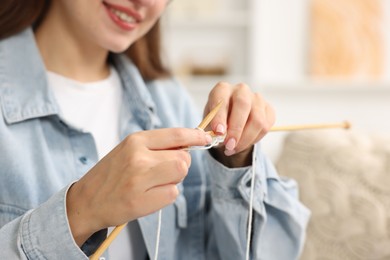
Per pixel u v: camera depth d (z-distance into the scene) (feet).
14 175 2.16
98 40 2.38
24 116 2.27
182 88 3.09
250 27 7.37
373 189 2.98
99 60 2.65
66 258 1.75
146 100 2.70
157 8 2.43
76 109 2.48
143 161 1.60
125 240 2.44
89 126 2.48
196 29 7.51
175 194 1.63
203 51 7.55
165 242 2.53
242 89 2.15
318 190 3.07
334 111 7.82
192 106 3.04
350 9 7.50
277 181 2.41
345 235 2.95
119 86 2.75
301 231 2.40
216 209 2.42
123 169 1.61
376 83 7.51
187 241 2.75
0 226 2.14
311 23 7.51
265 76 7.65
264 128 2.08
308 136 3.27
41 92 2.35
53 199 1.77
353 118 7.83
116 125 2.60
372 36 7.55
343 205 2.99
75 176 2.32
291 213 2.36
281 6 7.53
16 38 2.45
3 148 2.17
